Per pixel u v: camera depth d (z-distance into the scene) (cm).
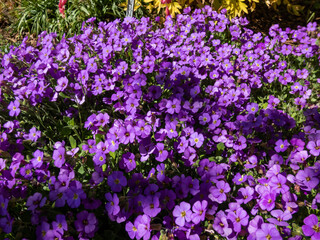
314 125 35
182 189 26
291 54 50
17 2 69
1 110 38
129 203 26
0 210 23
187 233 24
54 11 65
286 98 43
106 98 39
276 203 25
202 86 42
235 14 59
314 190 28
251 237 23
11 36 63
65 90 37
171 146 32
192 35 48
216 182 26
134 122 31
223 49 46
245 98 38
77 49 42
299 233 24
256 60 44
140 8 65
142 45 45
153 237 25
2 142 31
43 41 45
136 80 37
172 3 58
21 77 41
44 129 38
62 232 23
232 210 25
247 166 29
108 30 48
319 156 31
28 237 26
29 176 28
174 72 40
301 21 71
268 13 72
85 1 63
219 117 35
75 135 37
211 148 33
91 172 31
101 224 27
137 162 32
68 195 24
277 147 30
